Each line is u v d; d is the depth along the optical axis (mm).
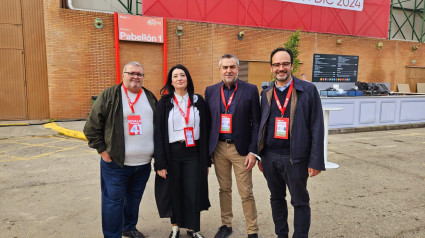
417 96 9984
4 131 7824
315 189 4059
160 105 2535
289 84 2369
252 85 2635
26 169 4766
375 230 2924
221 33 10859
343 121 8773
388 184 4277
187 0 10258
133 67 2367
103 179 2494
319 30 12586
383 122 9430
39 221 3041
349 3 12773
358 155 5996
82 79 9164
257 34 11453
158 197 2607
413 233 2863
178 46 10234
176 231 2729
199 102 2631
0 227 2902
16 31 8836
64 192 3820
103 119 2361
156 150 2502
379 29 13742
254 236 2684
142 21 9508
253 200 2697
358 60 13398
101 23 9125
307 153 2305
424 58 15016
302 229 2354
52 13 8609
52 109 8977
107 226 2479
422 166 5219
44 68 9219
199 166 2625
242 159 2631
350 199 3715
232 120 2590
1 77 8844
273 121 2385
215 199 3697
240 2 11094
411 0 15867
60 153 5781
